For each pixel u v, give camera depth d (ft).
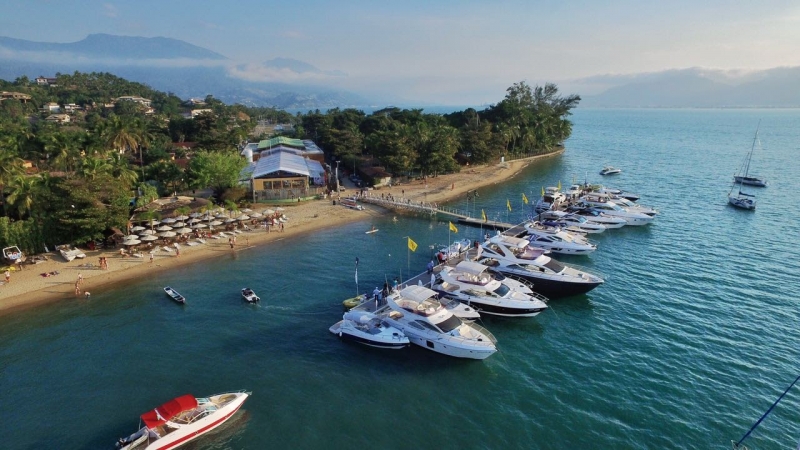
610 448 91.76
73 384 114.42
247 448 93.61
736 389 108.37
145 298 163.22
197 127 506.89
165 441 92.17
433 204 286.46
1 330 141.90
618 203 273.54
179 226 223.92
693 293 160.35
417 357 126.82
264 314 150.30
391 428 98.78
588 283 157.58
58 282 175.73
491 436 96.02
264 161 340.80
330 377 117.08
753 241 214.69
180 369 120.26
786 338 129.39
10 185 201.16
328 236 233.96
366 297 157.28
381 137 391.24
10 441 95.81
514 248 181.98
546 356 125.80
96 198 204.74
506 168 439.22
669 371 116.06
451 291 152.87
